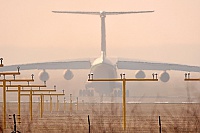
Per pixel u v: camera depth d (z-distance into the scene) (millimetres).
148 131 132500
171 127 127812
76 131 126625
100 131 124500
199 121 108000
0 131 123312
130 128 140250
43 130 133750
